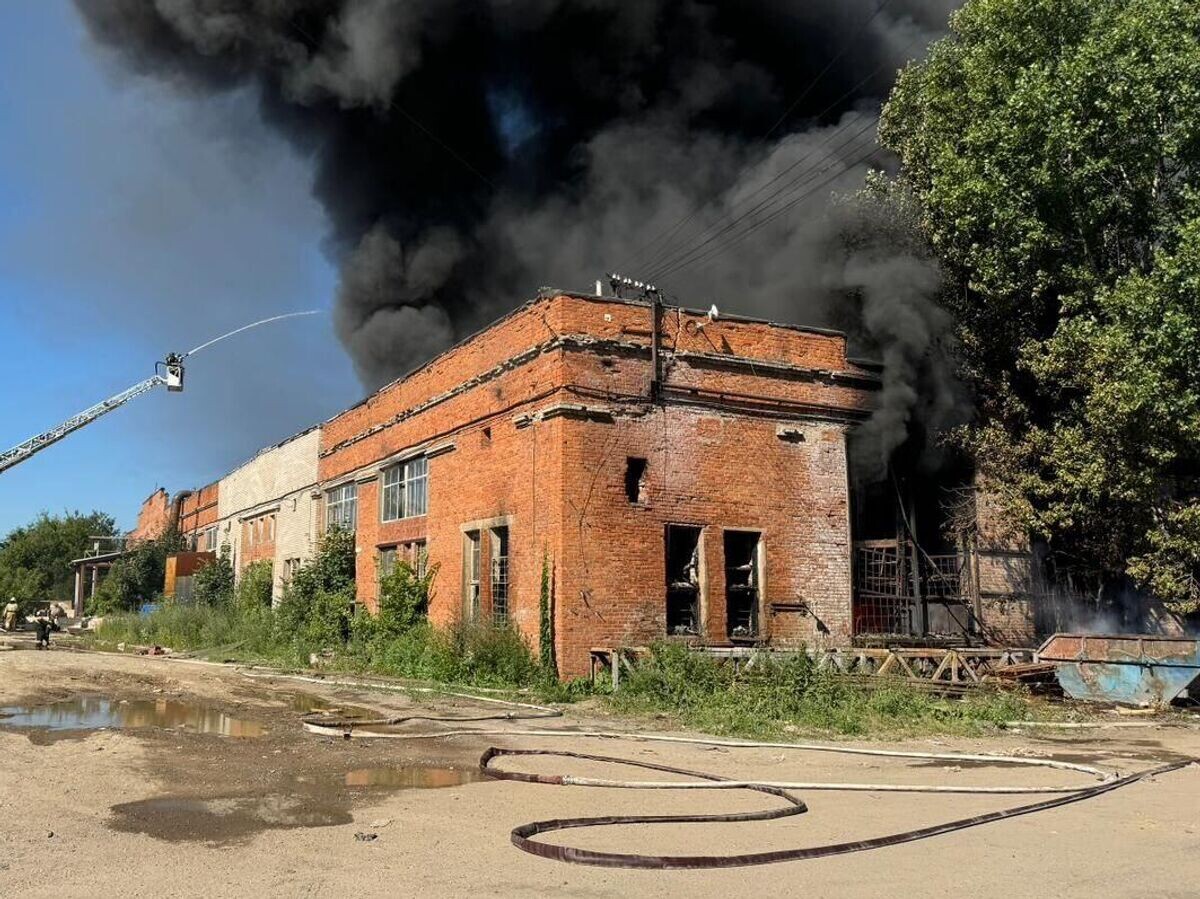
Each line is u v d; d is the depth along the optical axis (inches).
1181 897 187.2
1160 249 593.0
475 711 502.0
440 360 818.8
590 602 603.8
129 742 373.4
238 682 653.9
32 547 2741.1
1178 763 358.6
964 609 722.2
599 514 615.2
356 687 621.6
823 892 188.1
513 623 647.1
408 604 797.9
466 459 749.9
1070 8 649.6
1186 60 576.1
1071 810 272.4
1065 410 700.7
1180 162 618.5
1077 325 621.0
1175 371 564.1
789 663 521.3
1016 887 193.0
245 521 1478.8
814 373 701.3
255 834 234.5
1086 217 641.6
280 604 1045.8
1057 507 666.8
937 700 502.3
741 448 669.9
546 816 255.8
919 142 780.0
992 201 656.4
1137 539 642.2
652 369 644.7
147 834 234.2
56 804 267.3
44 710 489.1
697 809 267.0
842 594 686.5
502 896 185.2
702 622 636.1
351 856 214.2
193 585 1550.2
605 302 639.8
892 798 287.0
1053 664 576.7
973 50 700.0
